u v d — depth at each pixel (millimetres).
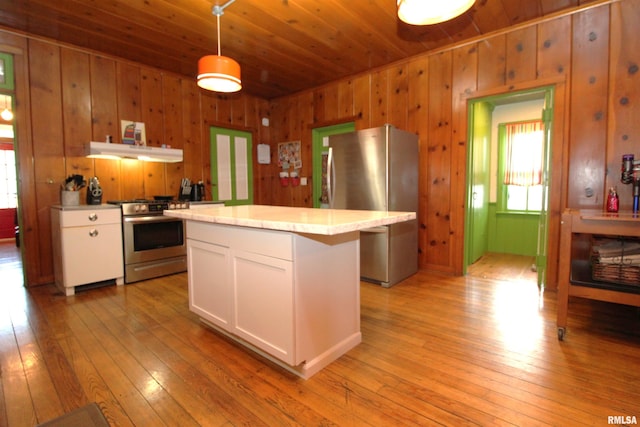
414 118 3781
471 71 3355
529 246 4832
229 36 3213
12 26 3004
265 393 1614
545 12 2861
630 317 2447
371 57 3750
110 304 2822
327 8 2725
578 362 1838
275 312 1774
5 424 1394
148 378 1743
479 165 4355
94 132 3564
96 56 3557
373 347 2061
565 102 2879
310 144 4875
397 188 3293
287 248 1666
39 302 2854
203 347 2084
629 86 2627
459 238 3584
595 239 2402
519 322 2389
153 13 2781
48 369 1822
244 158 5062
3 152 6641
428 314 2561
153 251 3570
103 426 1374
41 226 3297
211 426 1392
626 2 2602
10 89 3072
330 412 1472
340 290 1966
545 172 3072
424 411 1467
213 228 2156
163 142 4113
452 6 1654
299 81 4520
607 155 2732
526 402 1510
